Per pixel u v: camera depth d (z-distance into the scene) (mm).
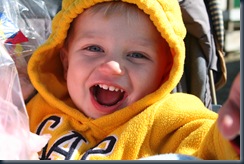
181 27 1232
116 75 1181
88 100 1228
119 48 1198
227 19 4273
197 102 1251
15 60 1363
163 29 1188
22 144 982
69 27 1271
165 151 1143
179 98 1228
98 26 1210
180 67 1212
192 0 1451
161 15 1184
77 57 1235
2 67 1161
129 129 1144
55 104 1276
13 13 1396
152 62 1228
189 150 1074
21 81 1370
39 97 1341
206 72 1521
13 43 1353
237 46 4180
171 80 1202
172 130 1151
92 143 1207
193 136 1097
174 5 1232
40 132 1249
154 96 1191
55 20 1292
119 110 1196
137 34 1204
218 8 1553
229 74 3586
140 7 1187
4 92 1131
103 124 1204
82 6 1222
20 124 1044
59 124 1242
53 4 1491
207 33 1483
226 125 773
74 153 1145
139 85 1209
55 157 1137
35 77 1303
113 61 1186
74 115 1243
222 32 1554
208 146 963
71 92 1261
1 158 924
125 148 1129
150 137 1151
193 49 1501
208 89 1540
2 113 1039
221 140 909
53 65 1351
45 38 1450
